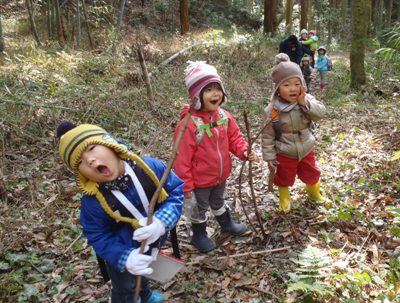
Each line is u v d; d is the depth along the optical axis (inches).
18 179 179.2
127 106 254.8
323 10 971.3
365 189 159.3
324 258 103.2
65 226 146.9
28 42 421.7
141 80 300.8
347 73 434.0
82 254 131.6
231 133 126.1
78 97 250.7
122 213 82.1
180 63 410.9
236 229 136.0
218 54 457.4
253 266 120.9
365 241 126.6
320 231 134.8
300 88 129.3
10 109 213.0
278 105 132.6
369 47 666.2
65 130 81.1
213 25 868.6
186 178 117.5
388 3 954.7
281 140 136.6
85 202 82.6
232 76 376.2
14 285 115.9
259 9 1128.2
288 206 146.3
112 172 78.6
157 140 225.6
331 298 101.3
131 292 94.0
